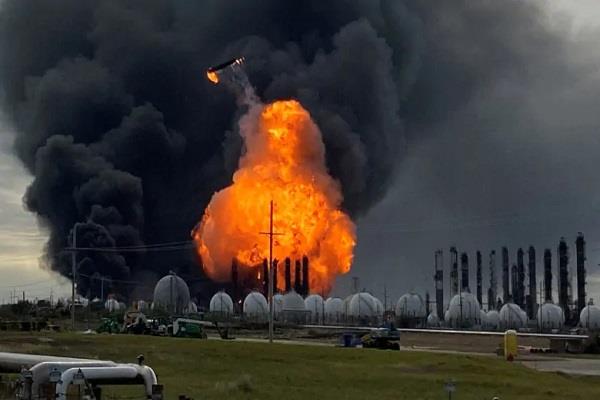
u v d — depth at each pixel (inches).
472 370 7003.0
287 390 5428.2
